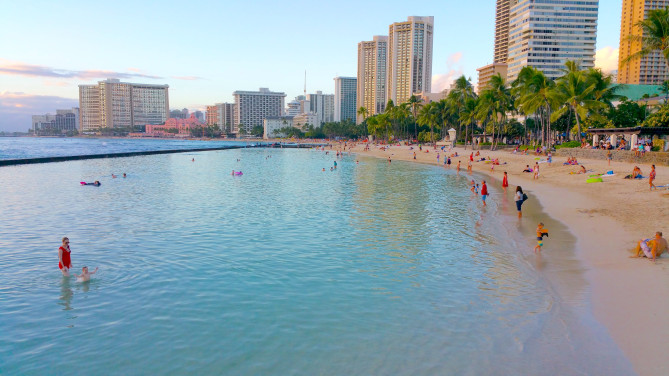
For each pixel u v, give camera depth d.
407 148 127.12
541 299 13.82
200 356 10.82
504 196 37.62
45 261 19.03
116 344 11.48
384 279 16.38
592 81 71.06
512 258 18.55
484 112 100.06
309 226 26.30
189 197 39.38
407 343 11.29
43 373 10.17
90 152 143.62
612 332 11.27
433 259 18.88
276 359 10.62
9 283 16.14
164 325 12.56
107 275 17.05
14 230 25.22
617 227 22.39
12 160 78.06
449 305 13.71
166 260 19.05
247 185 49.41
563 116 88.81
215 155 122.62
